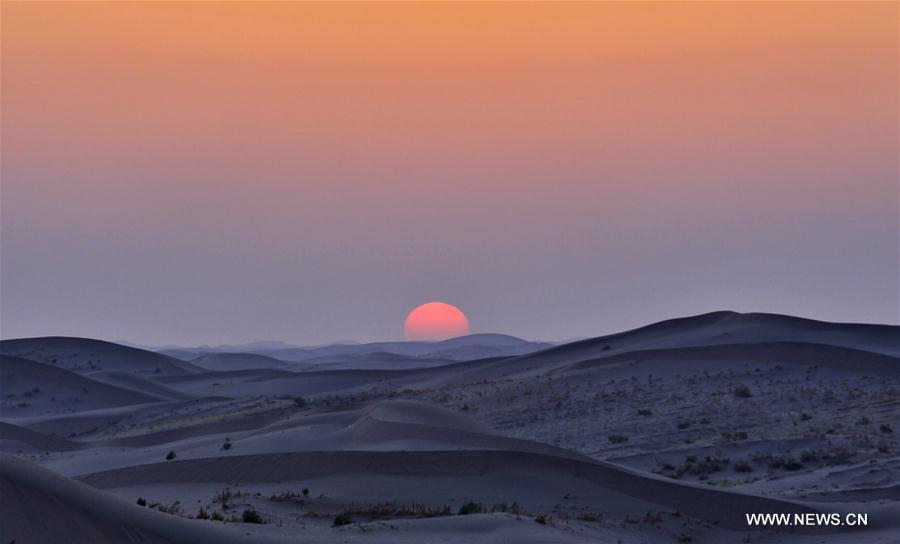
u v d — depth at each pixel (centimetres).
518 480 10644
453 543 7044
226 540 6406
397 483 10619
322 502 9756
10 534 5522
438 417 14188
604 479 10581
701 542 8812
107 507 6225
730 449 14638
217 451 13775
